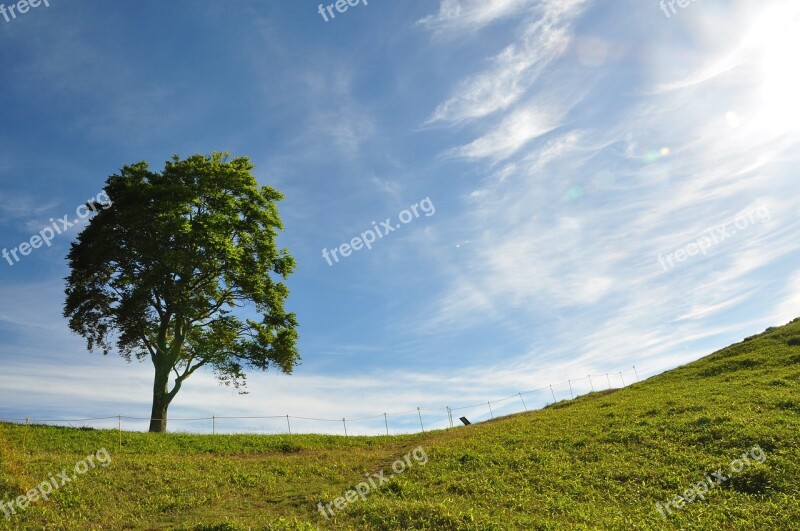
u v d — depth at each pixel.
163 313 38.53
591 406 38.47
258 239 40.69
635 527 17.78
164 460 26.27
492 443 29.50
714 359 47.47
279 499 21.83
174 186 37.31
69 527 17.91
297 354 40.53
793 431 23.66
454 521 18.11
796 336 45.75
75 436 29.80
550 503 20.20
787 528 16.75
